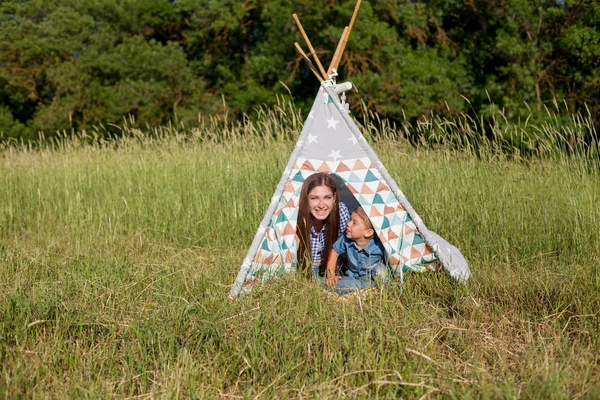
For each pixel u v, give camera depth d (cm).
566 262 557
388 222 486
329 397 321
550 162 705
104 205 797
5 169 980
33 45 2264
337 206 510
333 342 378
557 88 1692
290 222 492
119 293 464
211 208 740
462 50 1922
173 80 2217
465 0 1877
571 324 421
